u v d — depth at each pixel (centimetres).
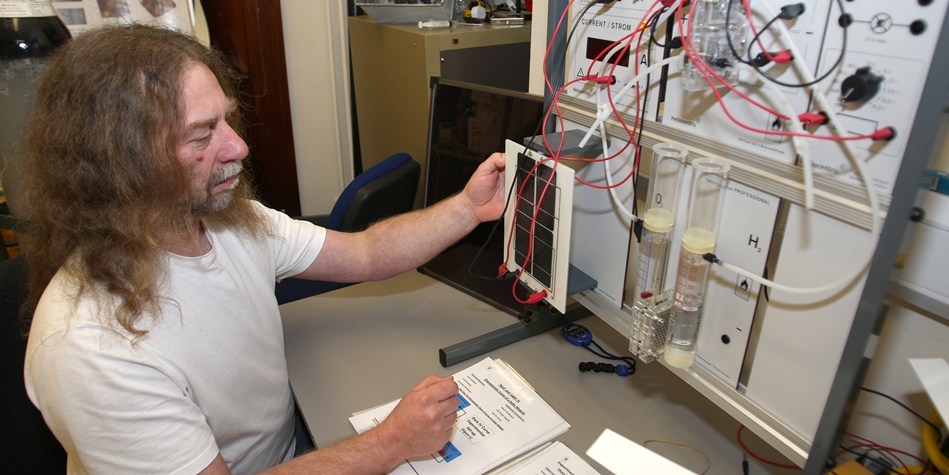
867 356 69
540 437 96
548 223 101
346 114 283
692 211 85
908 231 62
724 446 96
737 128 77
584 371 113
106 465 82
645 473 85
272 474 86
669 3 82
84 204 84
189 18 192
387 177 174
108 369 79
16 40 132
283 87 263
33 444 102
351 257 130
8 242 160
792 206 73
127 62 82
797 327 76
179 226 91
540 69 140
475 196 122
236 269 104
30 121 87
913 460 95
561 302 102
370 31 224
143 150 83
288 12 254
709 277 87
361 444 89
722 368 89
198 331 93
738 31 73
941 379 71
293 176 283
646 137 92
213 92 89
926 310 87
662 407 104
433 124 155
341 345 123
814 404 77
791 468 91
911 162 59
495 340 120
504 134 137
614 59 96
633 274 103
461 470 89
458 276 144
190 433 86
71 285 84
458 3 217
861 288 67
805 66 66
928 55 56
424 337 125
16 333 98
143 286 85
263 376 106
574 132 108
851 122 64
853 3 61
